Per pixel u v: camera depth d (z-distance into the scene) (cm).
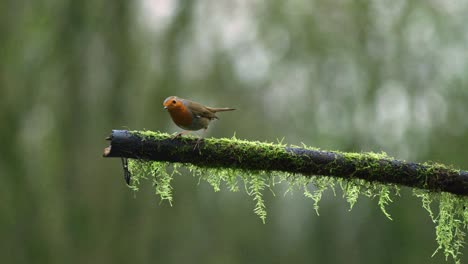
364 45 1478
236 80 1456
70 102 1382
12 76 1360
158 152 513
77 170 1389
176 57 1426
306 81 1463
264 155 520
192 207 1464
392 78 1461
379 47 1484
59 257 1370
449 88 1466
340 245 1502
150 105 1403
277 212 1507
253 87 1466
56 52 1377
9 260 1348
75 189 1390
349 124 1429
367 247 1482
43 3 1373
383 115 1453
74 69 1377
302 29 1467
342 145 1406
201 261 1444
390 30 1473
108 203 1398
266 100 1472
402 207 1469
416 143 1436
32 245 1362
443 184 525
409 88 1455
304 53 1462
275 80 1464
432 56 1474
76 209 1379
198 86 1434
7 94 1356
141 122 1393
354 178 533
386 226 1475
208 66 1444
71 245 1384
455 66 1480
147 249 1418
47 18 1387
